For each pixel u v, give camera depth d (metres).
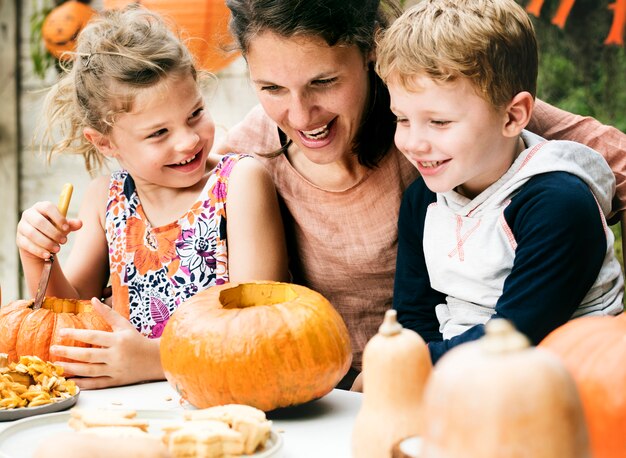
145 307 1.90
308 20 1.57
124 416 1.18
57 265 1.88
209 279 1.88
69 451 0.90
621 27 3.17
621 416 0.95
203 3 2.63
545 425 0.72
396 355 1.02
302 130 1.69
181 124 1.82
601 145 1.89
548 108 1.96
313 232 1.98
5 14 4.49
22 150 4.56
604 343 1.03
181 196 1.93
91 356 1.54
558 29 3.46
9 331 1.62
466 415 0.74
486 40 1.47
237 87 4.26
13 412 1.35
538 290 1.45
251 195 1.88
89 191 2.04
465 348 0.78
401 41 1.50
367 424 1.04
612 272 1.59
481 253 1.57
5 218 4.55
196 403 1.38
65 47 3.57
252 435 1.12
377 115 1.85
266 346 1.33
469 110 1.48
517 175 1.55
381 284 2.02
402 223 1.78
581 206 1.49
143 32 1.83
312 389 1.35
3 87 4.53
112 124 1.85
